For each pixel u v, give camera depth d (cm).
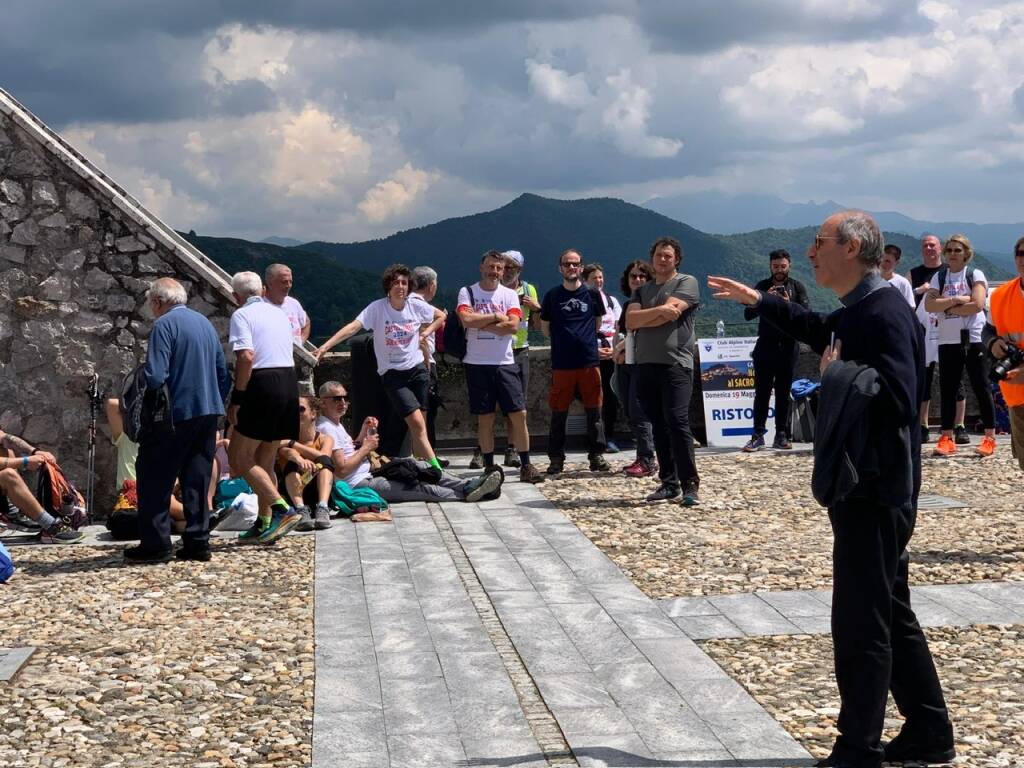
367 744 525
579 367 1316
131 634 711
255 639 696
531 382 1580
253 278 1037
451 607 769
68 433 1171
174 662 650
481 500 1166
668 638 687
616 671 628
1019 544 926
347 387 1515
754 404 1527
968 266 1431
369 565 895
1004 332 842
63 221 1162
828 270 479
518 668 641
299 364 1197
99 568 915
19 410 1166
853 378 454
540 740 530
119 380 1172
